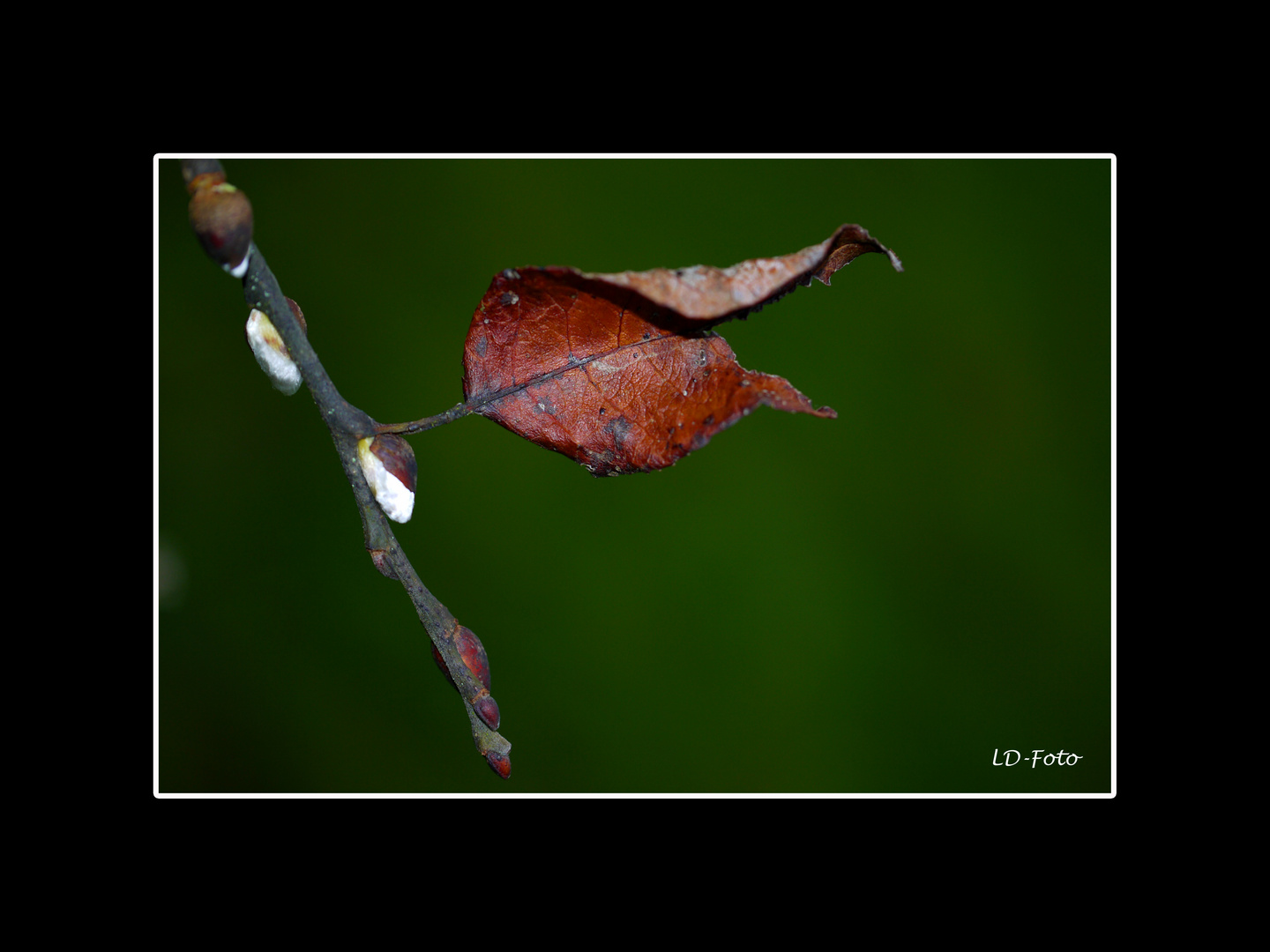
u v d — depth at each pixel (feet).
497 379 1.86
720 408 1.84
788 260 1.80
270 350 1.83
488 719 1.86
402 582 1.86
